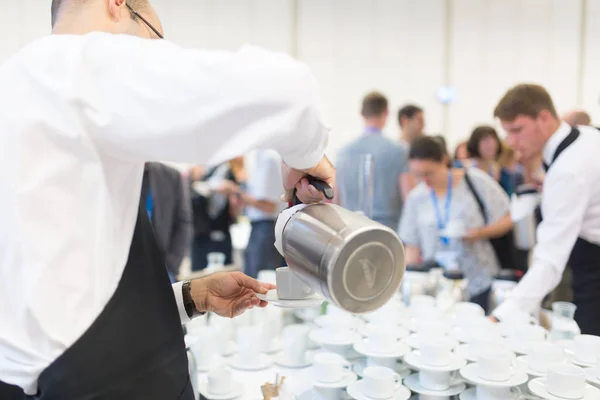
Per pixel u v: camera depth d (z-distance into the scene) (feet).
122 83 2.06
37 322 2.10
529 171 7.97
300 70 2.07
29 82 2.19
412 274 6.18
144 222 2.53
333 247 2.03
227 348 4.76
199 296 3.34
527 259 8.41
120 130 2.05
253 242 11.60
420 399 3.76
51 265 2.11
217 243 12.34
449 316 5.12
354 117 18.17
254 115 1.98
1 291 2.18
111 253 2.23
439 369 3.71
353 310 2.10
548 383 3.56
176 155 2.08
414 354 4.02
